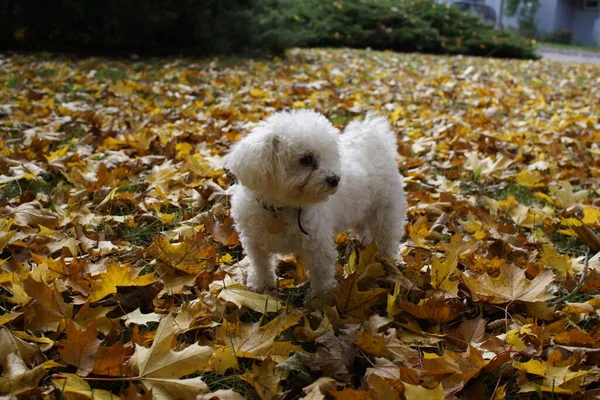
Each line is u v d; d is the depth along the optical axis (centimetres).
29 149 171
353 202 118
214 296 104
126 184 157
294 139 104
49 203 143
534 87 373
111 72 328
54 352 90
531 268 116
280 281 115
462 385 82
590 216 138
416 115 258
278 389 84
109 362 83
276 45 459
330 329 94
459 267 121
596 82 419
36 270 101
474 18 683
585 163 186
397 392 79
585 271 117
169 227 136
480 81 391
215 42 434
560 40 1291
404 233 139
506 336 93
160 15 405
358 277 106
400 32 622
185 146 180
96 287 99
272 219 105
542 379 86
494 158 193
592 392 82
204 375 87
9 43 407
